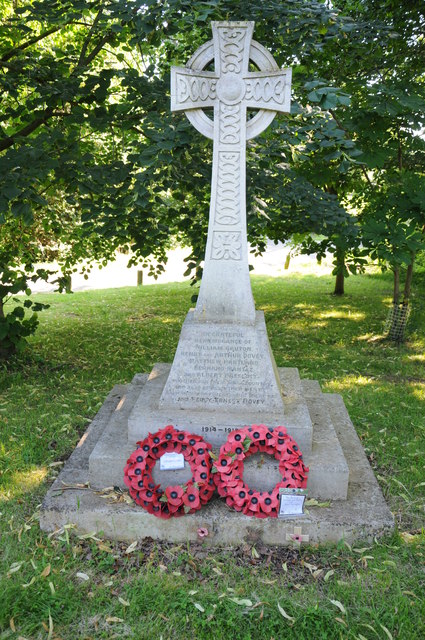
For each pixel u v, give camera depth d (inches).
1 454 187.8
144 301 518.9
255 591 128.2
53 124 279.4
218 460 150.0
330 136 196.9
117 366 293.9
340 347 343.0
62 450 193.8
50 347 332.5
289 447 149.3
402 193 306.0
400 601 122.9
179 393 164.1
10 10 335.0
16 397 244.1
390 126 301.6
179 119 197.2
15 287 282.0
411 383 273.1
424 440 203.6
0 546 141.2
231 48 151.1
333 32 221.6
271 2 201.5
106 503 148.4
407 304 358.6
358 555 139.7
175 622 119.2
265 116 157.6
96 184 225.6
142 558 139.2
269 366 161.2
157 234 247.4
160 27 204.5
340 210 276.7
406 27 321.4
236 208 158.1
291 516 144.9
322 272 746.8
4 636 114.6
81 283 756.0
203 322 163.3
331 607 122.8
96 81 228.1
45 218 354.3
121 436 168.1
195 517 144.3
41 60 242.8
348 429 193.0
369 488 158.7
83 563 136.3
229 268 161.0
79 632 116.7
